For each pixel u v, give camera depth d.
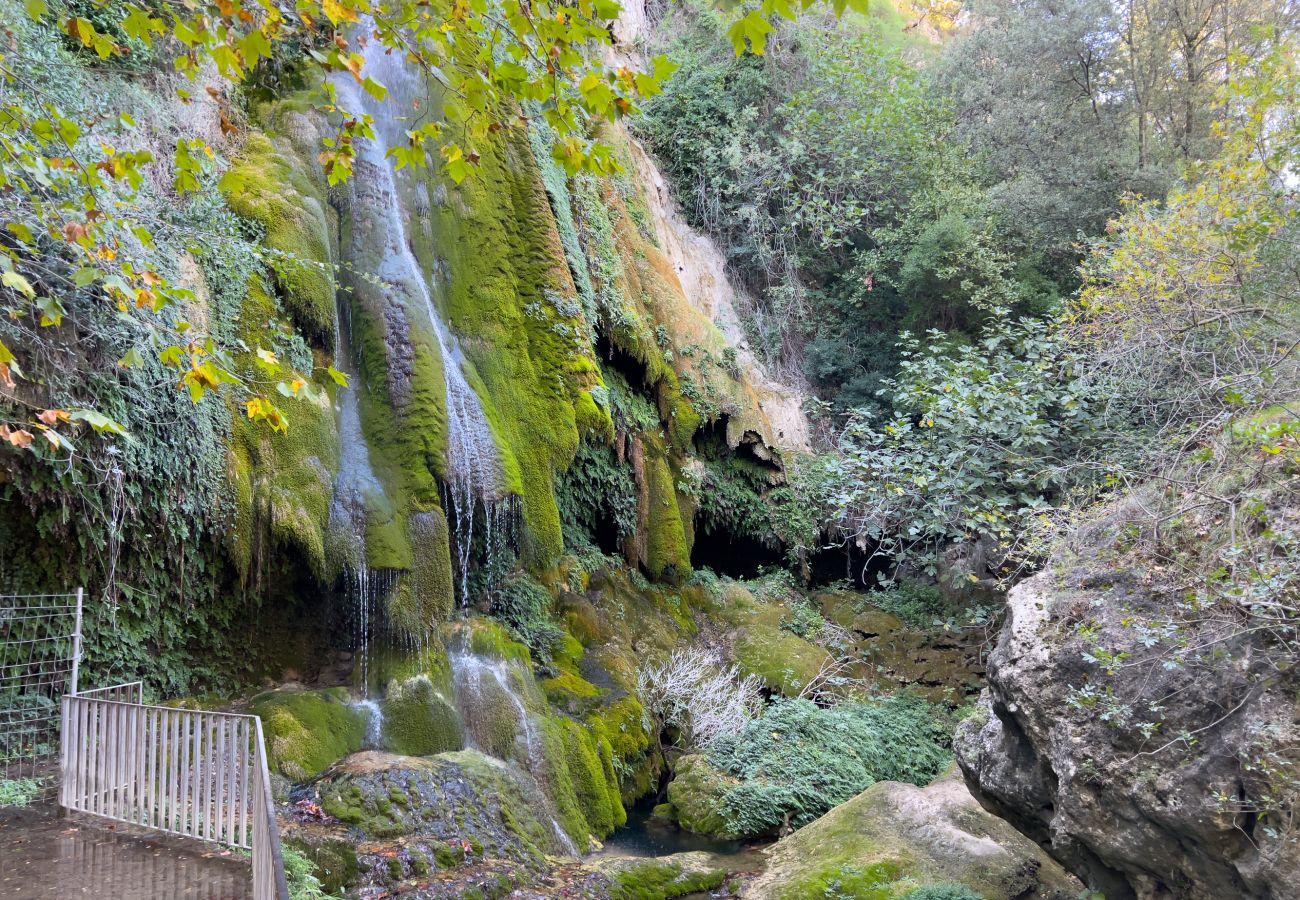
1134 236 10.11
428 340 10.59
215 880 4.88
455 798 7.45
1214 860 4.83
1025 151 20.00
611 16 4.03
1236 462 5.39
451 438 10.42
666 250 18.08
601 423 12.58
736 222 20.53
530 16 4.20
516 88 4.45
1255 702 4.63
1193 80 18.81
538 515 11.48
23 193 6.09
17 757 6.56
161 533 7.87
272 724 7.74
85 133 7.14
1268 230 7.97
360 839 6.69
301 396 5.20
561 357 12.48
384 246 11.03
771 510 15.81
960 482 9.66
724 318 19.19
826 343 20.08
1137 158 18.50
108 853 5.25
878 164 19.84
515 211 12.97
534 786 8.55
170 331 5.50
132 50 9.29
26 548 7.11
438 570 9.56
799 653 13.59
